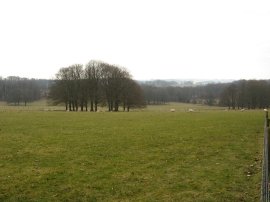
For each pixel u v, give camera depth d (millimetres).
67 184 16875
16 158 22703
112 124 44938
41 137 32312
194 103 179500
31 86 173250
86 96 108000
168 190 16078
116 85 107438
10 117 54688
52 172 19094
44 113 68250
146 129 39156
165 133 35562
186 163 21547
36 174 18641
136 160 22359
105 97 108812
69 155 23812
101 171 19453
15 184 16797
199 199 14836
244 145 28141
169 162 21828
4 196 15141
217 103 164500
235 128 40094
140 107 111812
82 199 14898
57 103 108938
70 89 107500
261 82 139125
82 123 46031
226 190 15906
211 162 21797
